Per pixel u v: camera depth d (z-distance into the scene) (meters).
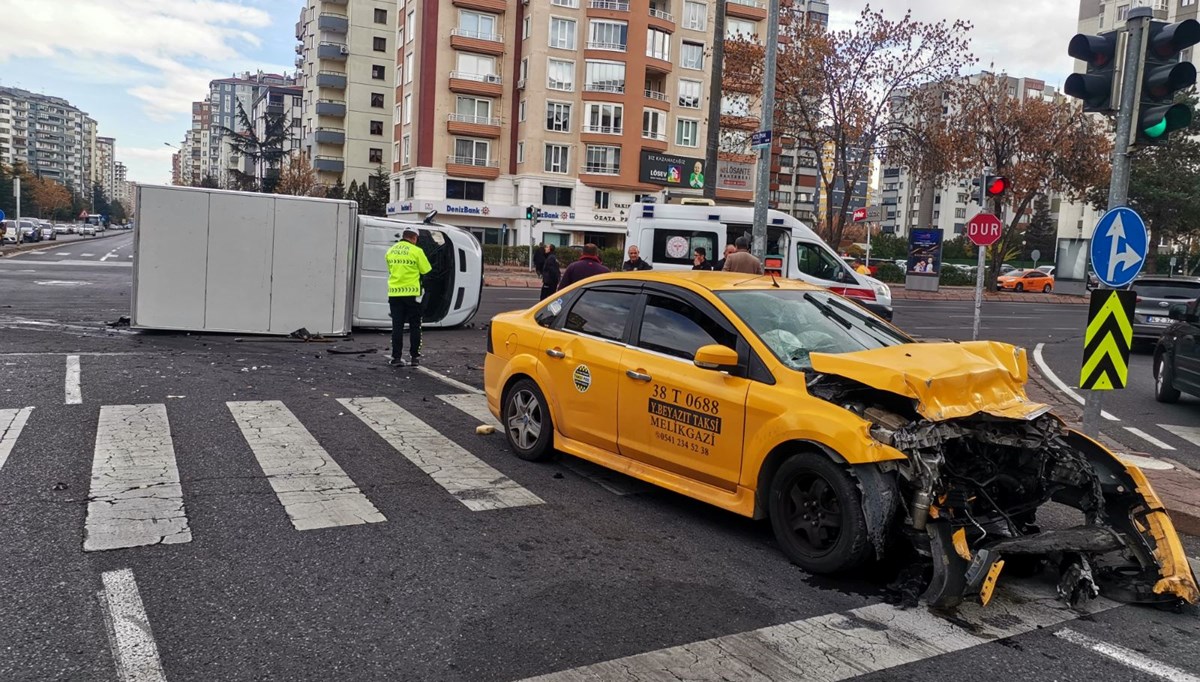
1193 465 7.62
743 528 5.25
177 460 6.09
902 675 3.46
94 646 3.39
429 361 11.59
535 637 3.65
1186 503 5.82
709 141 16.20
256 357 11.00
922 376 4.34
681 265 15.09
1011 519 4.76
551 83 55.06
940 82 31.47
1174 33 6.25
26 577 4.00
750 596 4.21
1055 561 4.56
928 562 4.66
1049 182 39.34
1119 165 6.68
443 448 6.87
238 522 4.89
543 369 6.35
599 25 54.97
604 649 3.56
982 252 10.84
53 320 13.51
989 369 4.67
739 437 4.86
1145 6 6.45
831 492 4.45
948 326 21.30
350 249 13.48
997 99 38.16
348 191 68.56
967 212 117.62
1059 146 37.19
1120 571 4.56
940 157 31.50
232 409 7.83
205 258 12.63
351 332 14.07
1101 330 6.59
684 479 5.30
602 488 5.97
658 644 3.63
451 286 15.20
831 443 4.32
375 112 78.56
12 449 6.13
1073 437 4.80
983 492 4.53
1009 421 4.50
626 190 57.28
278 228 12.92
